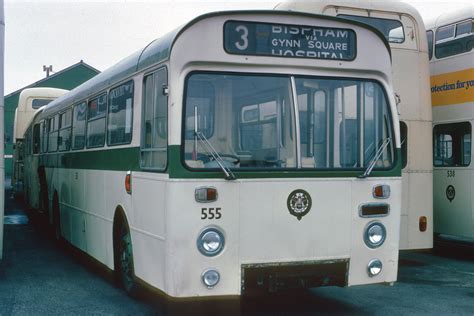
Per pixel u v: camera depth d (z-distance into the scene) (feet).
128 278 26.96
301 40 22.36
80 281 31.12
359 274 22.68
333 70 22.72
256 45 21.85
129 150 25.99
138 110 25.05
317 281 22.16
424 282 31.96
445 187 40.47
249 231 21.26
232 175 21.02
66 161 39.42
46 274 33.01
